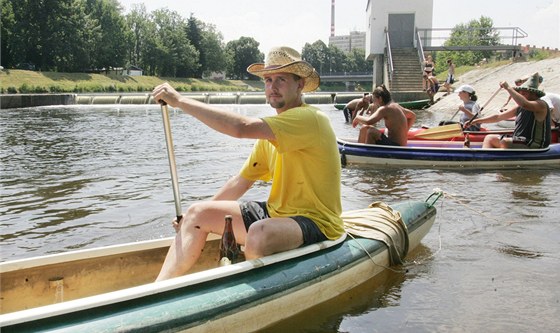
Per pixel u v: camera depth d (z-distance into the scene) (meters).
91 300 2.24
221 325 2.55
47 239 4.60
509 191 6.51
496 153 8.34
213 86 73.25
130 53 68.81
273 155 3.29
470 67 38.38
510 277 3.69
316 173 3.10
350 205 5.79
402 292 3.40
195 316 2.44
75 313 2.19
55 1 50.38
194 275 2.58
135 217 5.30
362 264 3.41
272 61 3.12
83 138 12.96
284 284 2.85
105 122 18.31
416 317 3.05
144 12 75.75
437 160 8.42
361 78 96.38
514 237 4.61
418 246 4.36
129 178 7.41
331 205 3.21
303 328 2.87
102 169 8.18
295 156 3.07
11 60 49.62
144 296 2.38
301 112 2.98
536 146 8.52
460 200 5.98
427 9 32.84
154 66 71.88
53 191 6.54
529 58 29.50
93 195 6.29
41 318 2.11
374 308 3.15
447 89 26.06
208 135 13.59
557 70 21.94
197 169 8.20
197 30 80.75
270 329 2.83
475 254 4.17
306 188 3.12
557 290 3.46
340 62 143.50
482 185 6.90
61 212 5.51
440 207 5.66
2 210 5.59
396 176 7.57
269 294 2.76
